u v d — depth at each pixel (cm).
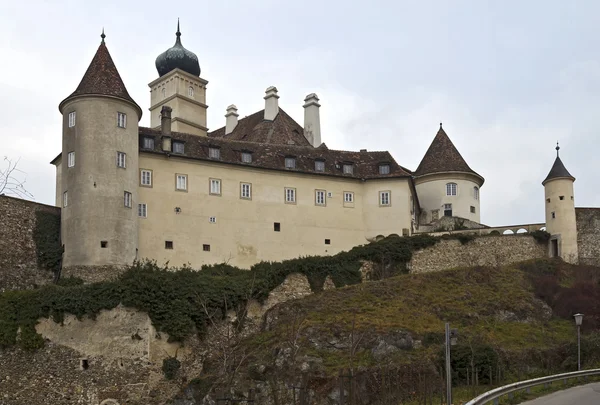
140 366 4669
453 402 3438
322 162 7088
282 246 6606
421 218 7781
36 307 4697
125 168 5609
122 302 4731
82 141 5497
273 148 7050
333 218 6944
